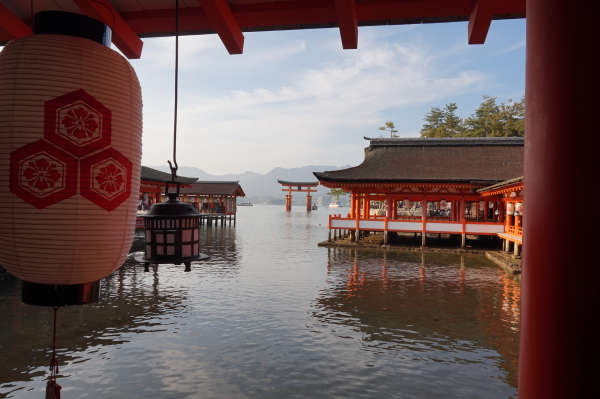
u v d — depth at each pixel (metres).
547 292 1.88
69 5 5.83
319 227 54.94
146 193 34.84
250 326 10.45
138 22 6.14
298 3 5.73
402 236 38.50
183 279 16.44
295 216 97.75
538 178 1.97
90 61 2.36
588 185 1.77
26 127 2.21
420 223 27.86
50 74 2.25
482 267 20.53
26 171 2.20
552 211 1.87
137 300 12.97
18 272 2.36
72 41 2.35
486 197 29.03
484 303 13.18
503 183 21.48
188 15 5.96
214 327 10.33
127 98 2.53
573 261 1.79
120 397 6.70
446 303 13.15
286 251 26.53
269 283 15.92
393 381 7.41
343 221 29.41
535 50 2.03
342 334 9.97
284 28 6.20
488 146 32.16
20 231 2.22
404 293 14.51
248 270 18.88
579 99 1.81
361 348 9.05
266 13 5.78
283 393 6.90
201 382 7.27
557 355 1.83
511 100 55.91
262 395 6.82
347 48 6.12
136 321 10.77
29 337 9.47
